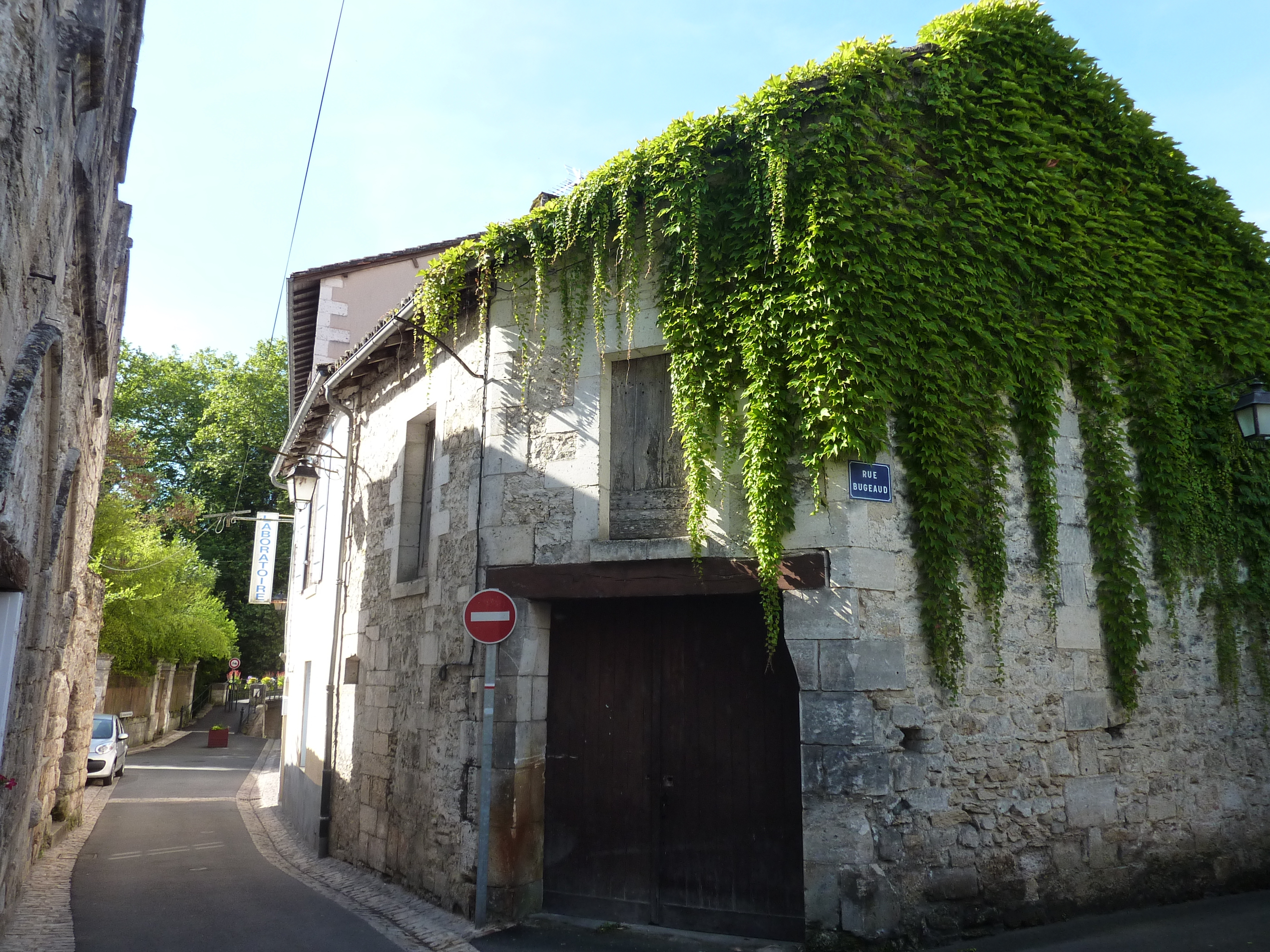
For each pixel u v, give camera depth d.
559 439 7.35
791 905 6.27
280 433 34.56
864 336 6.31
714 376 6.66
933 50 7.14
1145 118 8.06
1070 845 6.45
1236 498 8.01
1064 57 7.72
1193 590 7.59
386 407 10.30
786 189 6.56
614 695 7.17
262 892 8.30
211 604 29.31
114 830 12.27
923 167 6.94
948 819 6.01
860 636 5.96
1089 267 7.44
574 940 6.33
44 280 4.12
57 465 5.62
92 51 4.06
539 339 7.62
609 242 7.31
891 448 6.41
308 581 13.86
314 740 11.63
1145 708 7.07
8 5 3.03
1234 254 8.61
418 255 16.95
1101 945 5.68
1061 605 6.86
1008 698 6.44
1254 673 7.79
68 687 10.31
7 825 5.55
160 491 33.16
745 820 6.54
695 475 6.57
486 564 7.47
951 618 6.26
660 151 7.09
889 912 5.67
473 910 6.88
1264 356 8.34
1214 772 7.33
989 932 5.94
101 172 5.48
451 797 7.47
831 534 6.12
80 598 10.16
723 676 6.83
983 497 6.64
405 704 8.66
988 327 6.88
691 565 6.57
